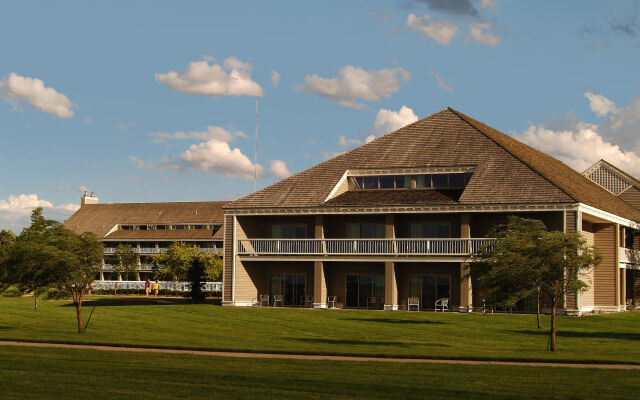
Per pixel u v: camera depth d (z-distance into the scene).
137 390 17.92
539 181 43.47
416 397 17.44
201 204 103.25
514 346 29.27
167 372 20.39
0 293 66.44
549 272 26.23
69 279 32.50
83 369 20.75
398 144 50.84
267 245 49.66
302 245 48.56
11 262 34.50
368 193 49.19
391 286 45.88
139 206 106.62
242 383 18.86
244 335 33.59
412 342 30.91
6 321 39.44
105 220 105.00
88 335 31.95
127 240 99.12
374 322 38.50
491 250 30.27
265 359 23.45
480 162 46.62
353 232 49.25
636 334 33.66
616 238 47.31
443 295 46.78
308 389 18.19
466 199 43.91
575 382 19.33
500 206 42.81
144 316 41.59
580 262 26.33
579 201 41.22
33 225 75.19
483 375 20.38
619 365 22.95
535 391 18.12
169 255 83.19
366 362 23.03
